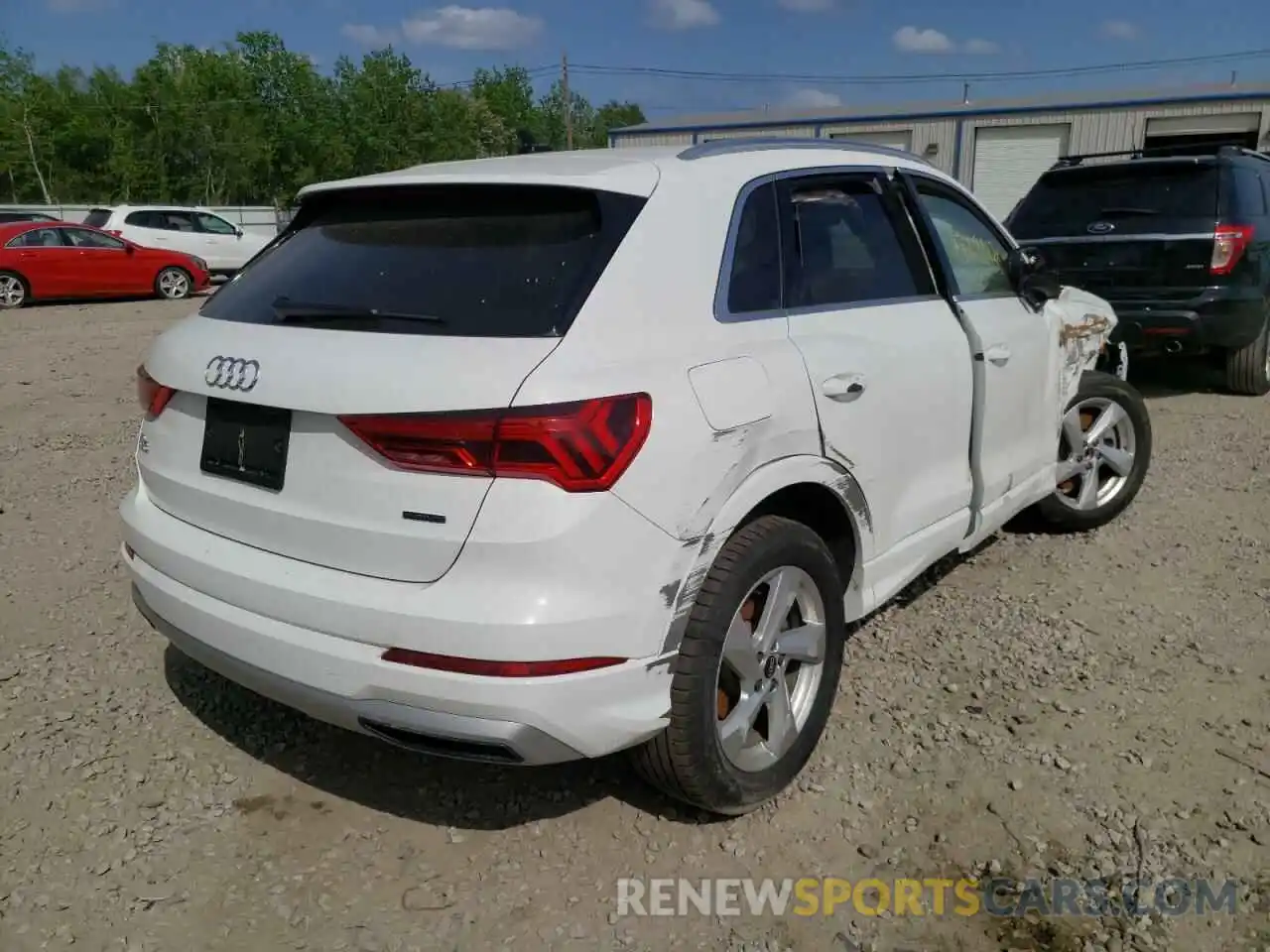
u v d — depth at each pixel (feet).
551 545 7.47
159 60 169.27
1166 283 24.99
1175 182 25.12
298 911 8.56
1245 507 18.03
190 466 9.29
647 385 8.02
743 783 9.26
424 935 8.30
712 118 116.26
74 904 8.61
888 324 11.07
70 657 12.82
